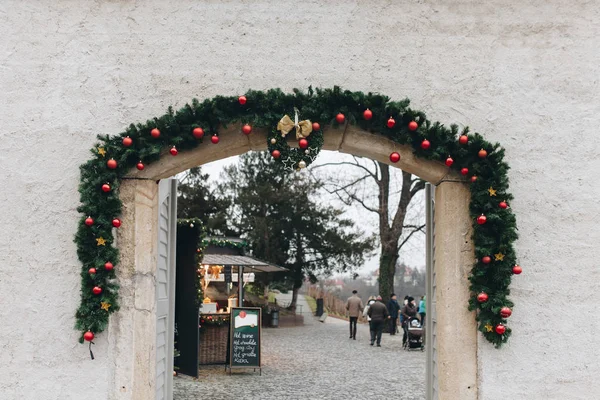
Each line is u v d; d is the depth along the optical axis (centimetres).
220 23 488
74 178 476
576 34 491
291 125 462
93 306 452
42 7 487
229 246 1834
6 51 484
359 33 489
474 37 491
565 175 482
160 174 480
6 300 465
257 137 486
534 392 467
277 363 1312
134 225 472
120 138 469
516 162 484
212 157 491
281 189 2936
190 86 484
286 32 488
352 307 1952
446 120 486
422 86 488
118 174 470
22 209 472
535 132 485
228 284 1858
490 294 463
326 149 498
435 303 509
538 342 470
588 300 472
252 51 486
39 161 477
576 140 484
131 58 486
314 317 3186
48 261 468
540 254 476
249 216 2930
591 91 488
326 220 2969
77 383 461
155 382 480
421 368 1246
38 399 459
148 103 483
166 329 535
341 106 468
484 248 459
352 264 2975
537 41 491
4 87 482
